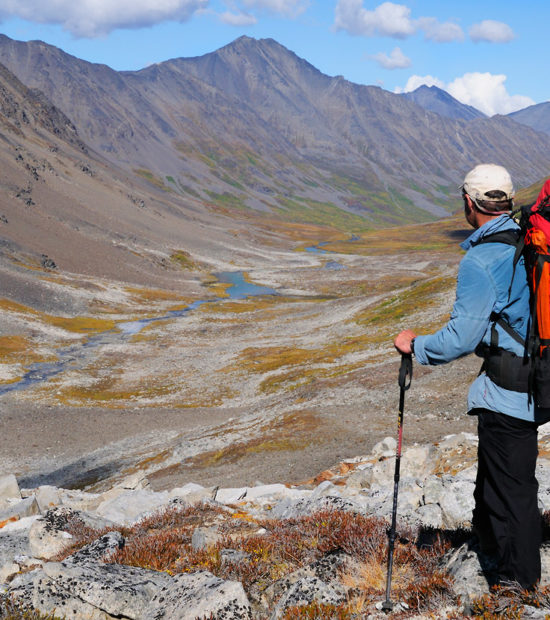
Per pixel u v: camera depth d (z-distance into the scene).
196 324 125.19
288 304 150.62
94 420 62.41
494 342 3.60
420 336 3.98
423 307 103.62
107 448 52.78
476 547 4.30
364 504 7.81
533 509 3.71
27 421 61.50
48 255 188.12
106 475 44.00
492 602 3.68
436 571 4.39
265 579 5.12
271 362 85.12
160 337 112.94
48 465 48.84
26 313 123.06
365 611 4.17
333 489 11.81
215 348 102.12
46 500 15.10
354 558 4.98
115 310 141.38
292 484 18.30
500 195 3.70
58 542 7.91
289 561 5.40
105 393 75.06
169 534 6.73
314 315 124.00
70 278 166.62
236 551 5.52
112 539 6.45
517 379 3.54
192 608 4.22
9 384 77.31
